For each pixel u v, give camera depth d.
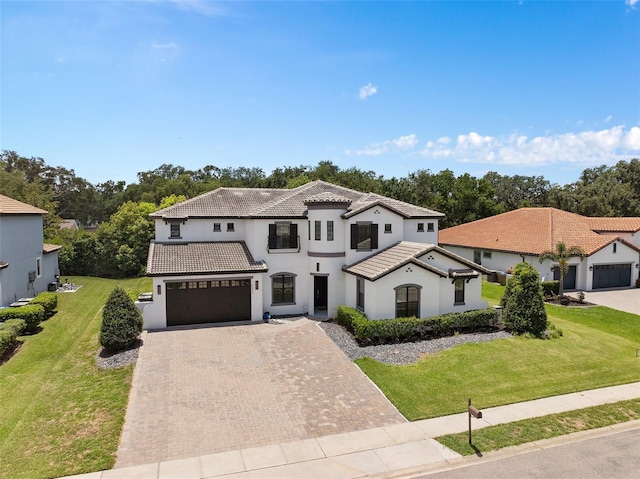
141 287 35.22
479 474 10.76
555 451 11.80
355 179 78.06
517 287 22.27
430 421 13.39
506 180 83.62
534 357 18.53
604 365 17.97
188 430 12.77
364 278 22.22
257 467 10.97
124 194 93.50
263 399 14.78
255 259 24.92
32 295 30.23
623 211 66.12
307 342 20.50
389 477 10.69
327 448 11.87
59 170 85.19
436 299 22.84
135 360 18.22
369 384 15.97
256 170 111.69
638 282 37.03
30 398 14.92
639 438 12.51
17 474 10.63
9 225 26.23
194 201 28.02
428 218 28.02
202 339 20.97
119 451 11.67
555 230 38.16
